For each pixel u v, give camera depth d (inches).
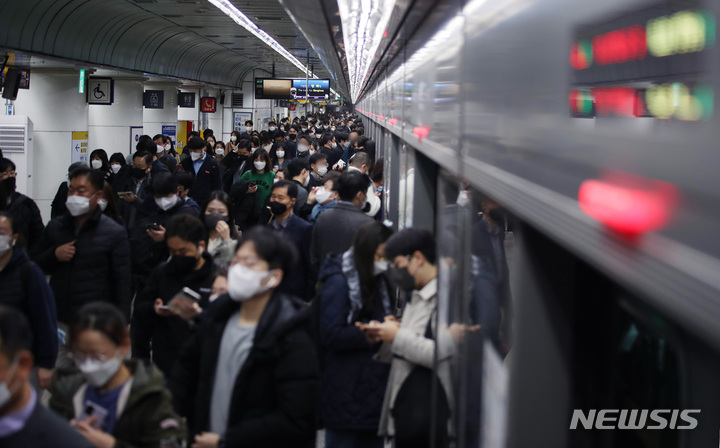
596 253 49.2
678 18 39.3
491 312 93.4
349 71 800.9
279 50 1182.9
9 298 162.4
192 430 126.5
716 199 35.3
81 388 108.3
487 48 97.0
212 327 120.3
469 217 103.2
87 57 653.3
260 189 379.6
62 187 370.9
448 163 131.5
